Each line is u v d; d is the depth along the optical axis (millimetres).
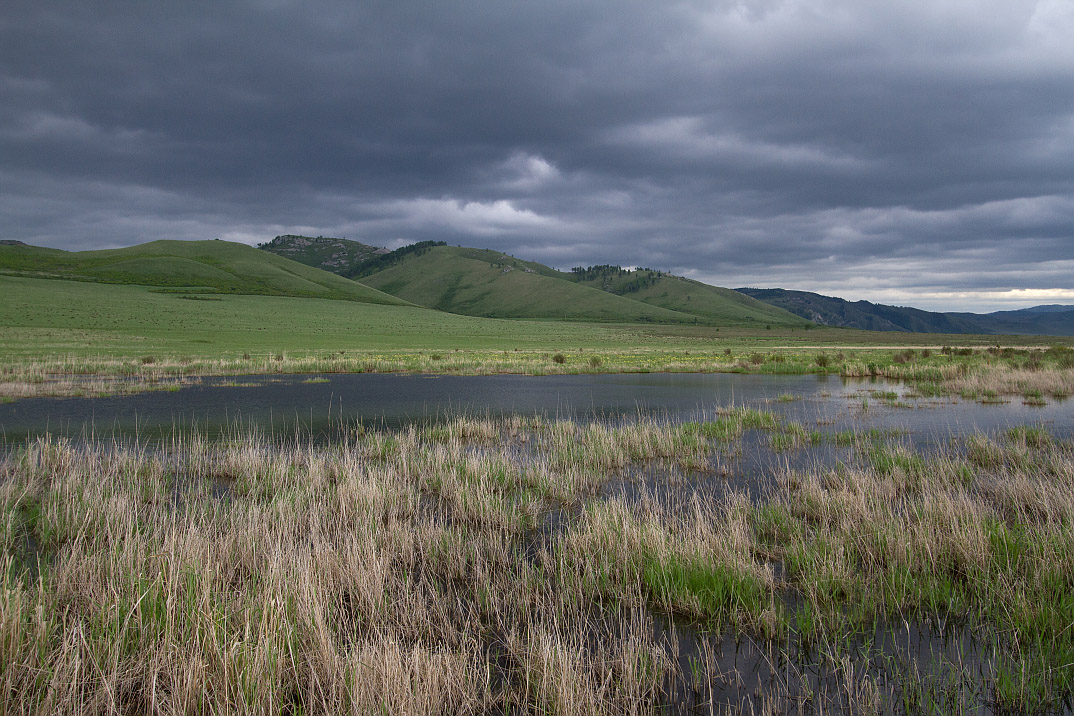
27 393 23047
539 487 9617
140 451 12750
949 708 3990
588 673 4352
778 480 10055
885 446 12648
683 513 8312
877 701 3943
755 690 4297
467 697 4105
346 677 4109
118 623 4543
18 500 8164
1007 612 5105
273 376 32969
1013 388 24203
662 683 4324
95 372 31828
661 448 12695
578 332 132750
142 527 7363
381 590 5461
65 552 6172
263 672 3996
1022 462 10633
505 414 19656
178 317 89125
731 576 5766
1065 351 45812
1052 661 4477
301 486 9344
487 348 71375
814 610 5344
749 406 21000
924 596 5629
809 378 33781
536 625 5230
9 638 4109
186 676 3861
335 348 62344
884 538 6727
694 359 49938
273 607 4602
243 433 15578
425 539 7102
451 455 11609
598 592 5828
